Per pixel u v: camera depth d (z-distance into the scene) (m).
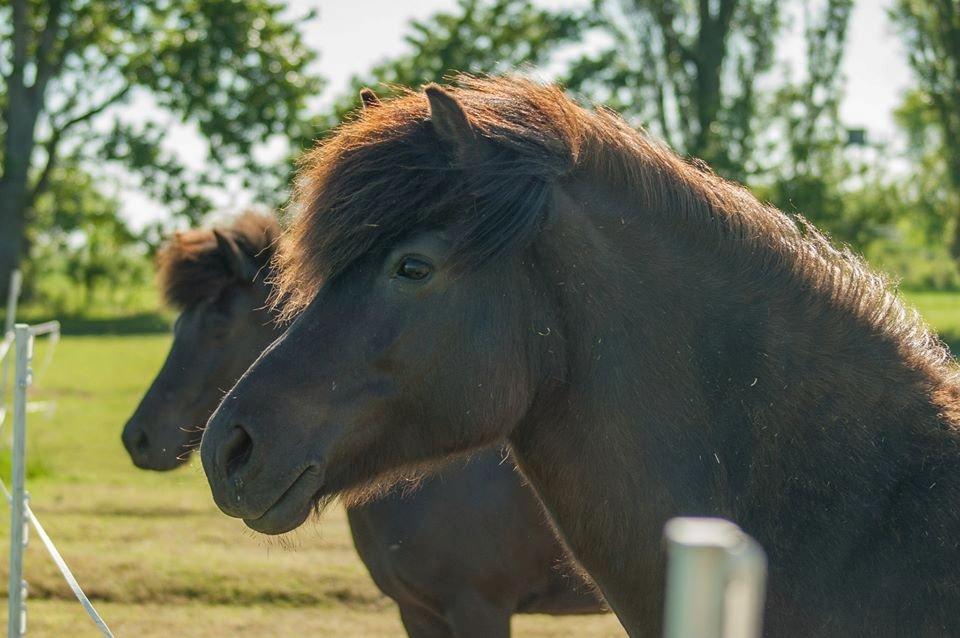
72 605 6.64
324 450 2.25
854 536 2.21
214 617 6.44
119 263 39.91
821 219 28.06
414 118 2.34
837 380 2.31
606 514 2.31
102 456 12.12
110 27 33.62
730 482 2.27
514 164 2.26
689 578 0.93
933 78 29.30
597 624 6.43
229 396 2.29
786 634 2.19
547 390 2.33
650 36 29.28
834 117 28.64
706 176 2.53
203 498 9.77
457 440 2.30
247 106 31.44
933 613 2.12
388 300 2.25
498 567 4.21
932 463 2.26
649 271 2.32
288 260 2.42
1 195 34.31
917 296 39.41
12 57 33.75
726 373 2.31
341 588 6.89
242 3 31.33
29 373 3.71
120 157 32.78
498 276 2.26
